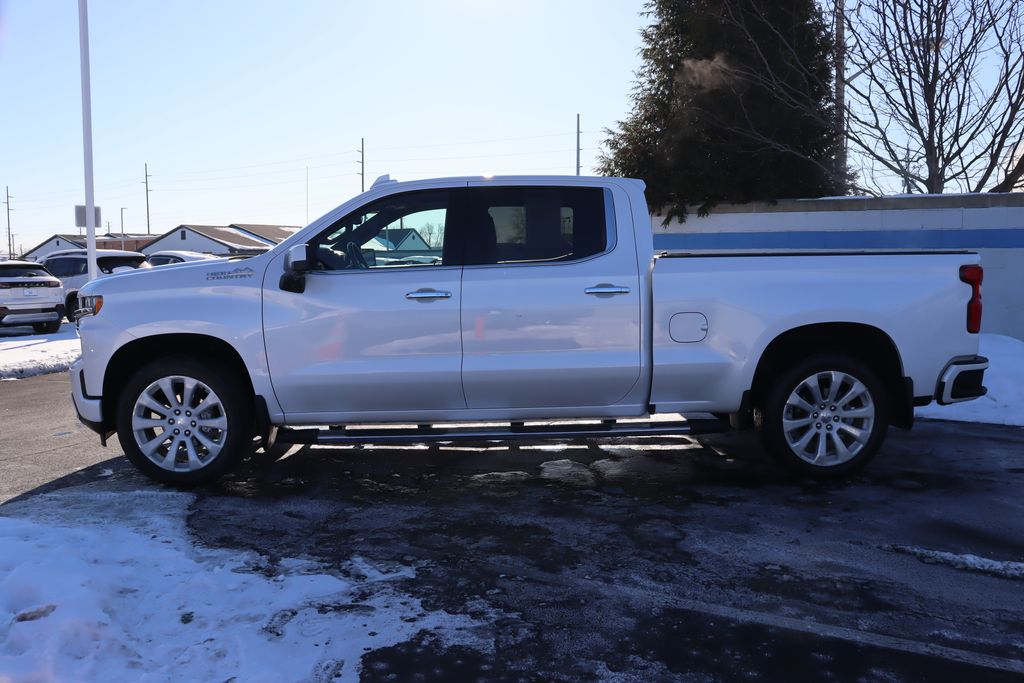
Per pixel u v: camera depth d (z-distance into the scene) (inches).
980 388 220.2
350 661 125.2
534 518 191.3
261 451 258.1
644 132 504.4
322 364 210.4
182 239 2866.6
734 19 473.1
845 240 435.5
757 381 219.5
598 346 210.7
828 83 479.5
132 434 214.4
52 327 714.8
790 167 470.9
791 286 211.3
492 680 120.4
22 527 173.2
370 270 212.7
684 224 464.4
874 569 160.1
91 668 120.4
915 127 447.5
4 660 121.0
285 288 209.9
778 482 219.0
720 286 210.1
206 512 195.8
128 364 223.6
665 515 192.5
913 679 120.5
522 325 209.2
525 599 147.1
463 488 216.5
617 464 239.9
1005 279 413.4
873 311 211.5
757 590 150.9
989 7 422.9
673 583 153.9
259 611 141.2
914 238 424.2
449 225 215.0
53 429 298.8
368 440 209.8
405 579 155.6
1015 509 195.0
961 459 239.6
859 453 215.6
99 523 185.9
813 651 128.6
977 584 153.3
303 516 193.2
